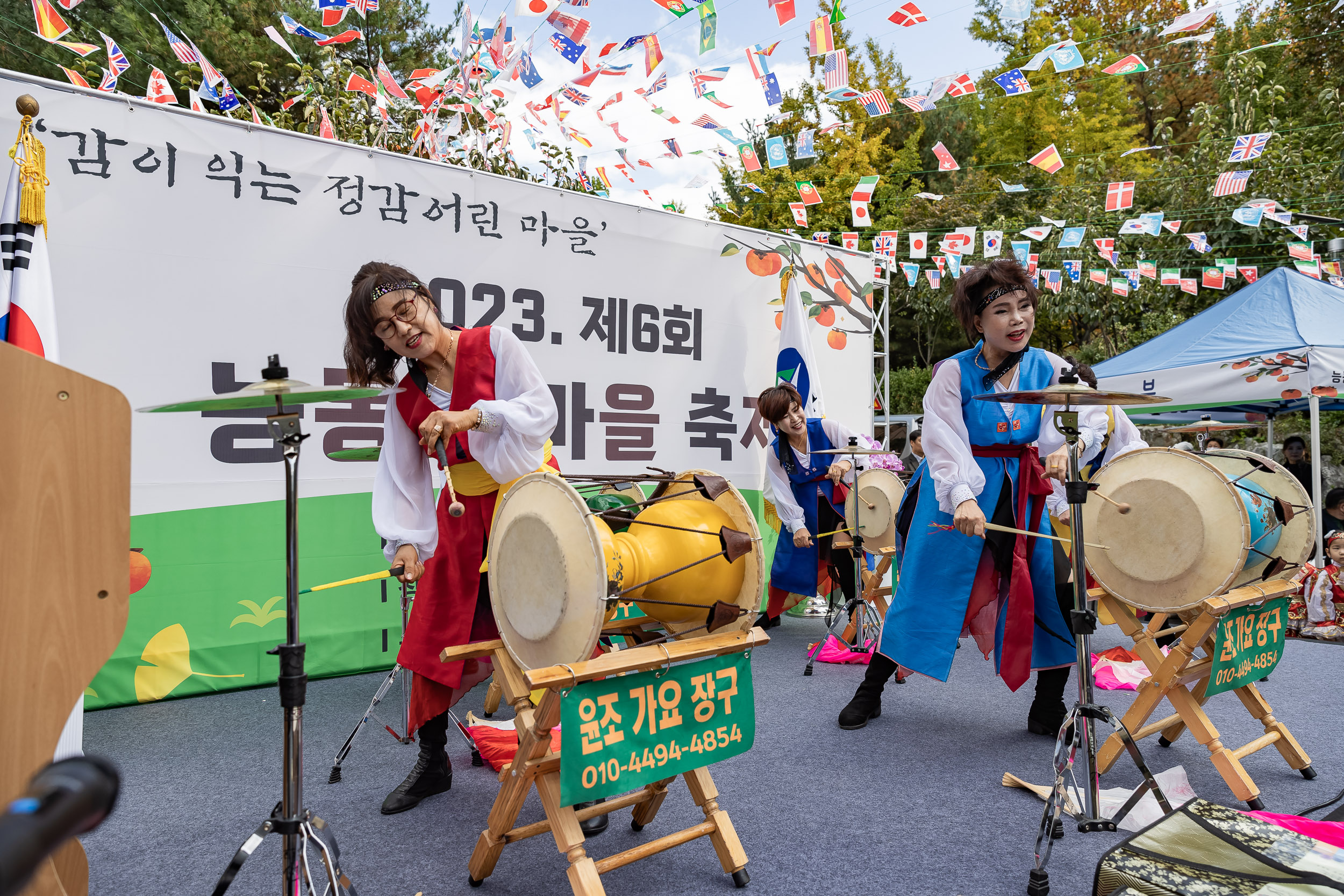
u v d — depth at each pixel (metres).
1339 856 1.77
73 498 1.15
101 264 3.23
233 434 3.51
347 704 3.41
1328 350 5.59
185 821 2.30
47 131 3.12
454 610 2.22
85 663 1.16
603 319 4.55
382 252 3.85
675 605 1.82
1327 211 9.59
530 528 1.76
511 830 1.90
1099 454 3.05
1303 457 6.86
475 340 2.04
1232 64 10.83
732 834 1.92
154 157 3.33
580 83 4.38
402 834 2.20
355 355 2.07
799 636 4.88
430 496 2.17
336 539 3.75
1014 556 2.80
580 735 1.65
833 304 5.67
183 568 3.43
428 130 6.10
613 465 4.59
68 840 0.35
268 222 3.58
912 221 13.37
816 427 4.26
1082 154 12.54
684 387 4.88
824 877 1.95
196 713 3.27
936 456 2.63
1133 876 1.71
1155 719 3.16
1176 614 2.53
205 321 3.44
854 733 3.02
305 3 10.37
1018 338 2.62
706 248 4.97
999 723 3.14
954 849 2.09
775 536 5.27
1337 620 4.76
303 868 1.49
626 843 2.15
